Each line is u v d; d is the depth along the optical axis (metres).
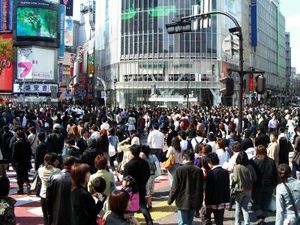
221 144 11.17
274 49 148.00
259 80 14.19
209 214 8.94
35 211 11.77
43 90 82.00
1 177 6.18
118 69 90.00
